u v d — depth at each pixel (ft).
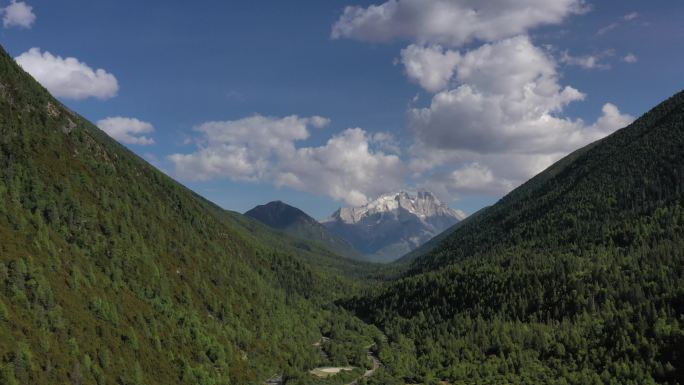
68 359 549.95
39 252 644.69
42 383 501.15
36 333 540.11
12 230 642.63
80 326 602.85
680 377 644.27
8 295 555.28
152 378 635.66
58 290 618.85
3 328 512.63
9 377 472.85
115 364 604.08
